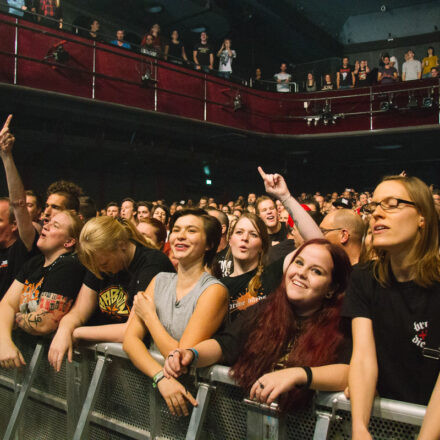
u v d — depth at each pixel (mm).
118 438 1793
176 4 11828
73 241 2230
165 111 9719
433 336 1208
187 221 1817
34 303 2152
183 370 1473
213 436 1547
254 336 1514
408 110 11102
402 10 14625
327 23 15500
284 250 3039
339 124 11727
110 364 1852
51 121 9477
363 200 8703
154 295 1848
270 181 2098
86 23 8945
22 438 2213
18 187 2553
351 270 1533
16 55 7566
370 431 1255
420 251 1257
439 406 1090
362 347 1303
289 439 1388
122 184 11680
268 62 15391
